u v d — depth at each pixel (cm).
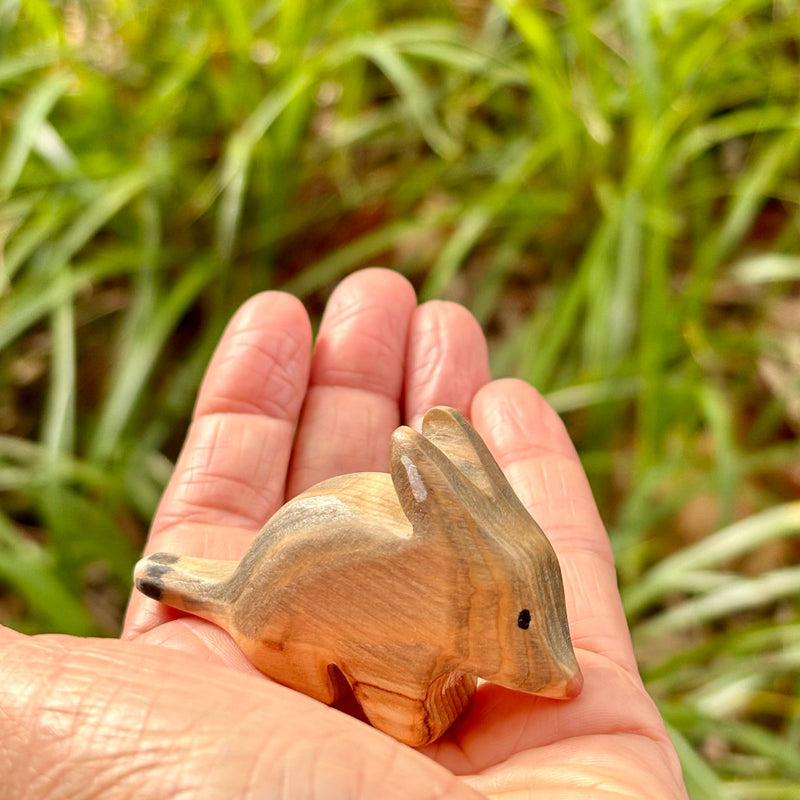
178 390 30
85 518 28
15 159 28
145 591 21
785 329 33
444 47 31
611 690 19
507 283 33
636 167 29
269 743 16
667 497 30
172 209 32
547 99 30
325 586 19
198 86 31
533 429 23
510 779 18
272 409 23
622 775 18
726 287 33
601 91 30
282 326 24
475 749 19
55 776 16
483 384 25
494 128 35
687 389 29
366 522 19
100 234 33
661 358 29
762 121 32
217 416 23
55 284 29
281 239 33
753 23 33
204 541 22
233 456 23
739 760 27
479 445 19
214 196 30
